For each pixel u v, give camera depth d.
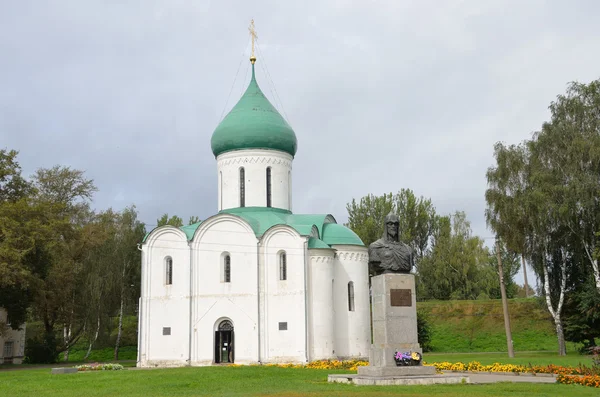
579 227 49.03
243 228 49.09
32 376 34.62
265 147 53.22
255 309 47.53
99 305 60.47
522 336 67.62
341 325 49.06
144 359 48.91
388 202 86.00
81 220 66.31
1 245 46.31
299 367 37.81
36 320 71.62
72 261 59.81
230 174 53.53
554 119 52.75
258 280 47.97
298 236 47.94
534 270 53.38
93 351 72.25
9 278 44.88
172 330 48.81
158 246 50.59
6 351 59.50
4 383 29.98
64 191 65.94
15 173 53.91
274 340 47.03
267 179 53.44
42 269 52.75
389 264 26.75
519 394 21.02
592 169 49.09
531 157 52.06
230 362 47.72
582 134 50.00
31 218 50.69
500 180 52.59
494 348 65.44
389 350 25.84
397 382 24.44
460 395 20.59
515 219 51.09
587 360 41.38
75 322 61.84
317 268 48.00
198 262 49.38
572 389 22.80
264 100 55.50
